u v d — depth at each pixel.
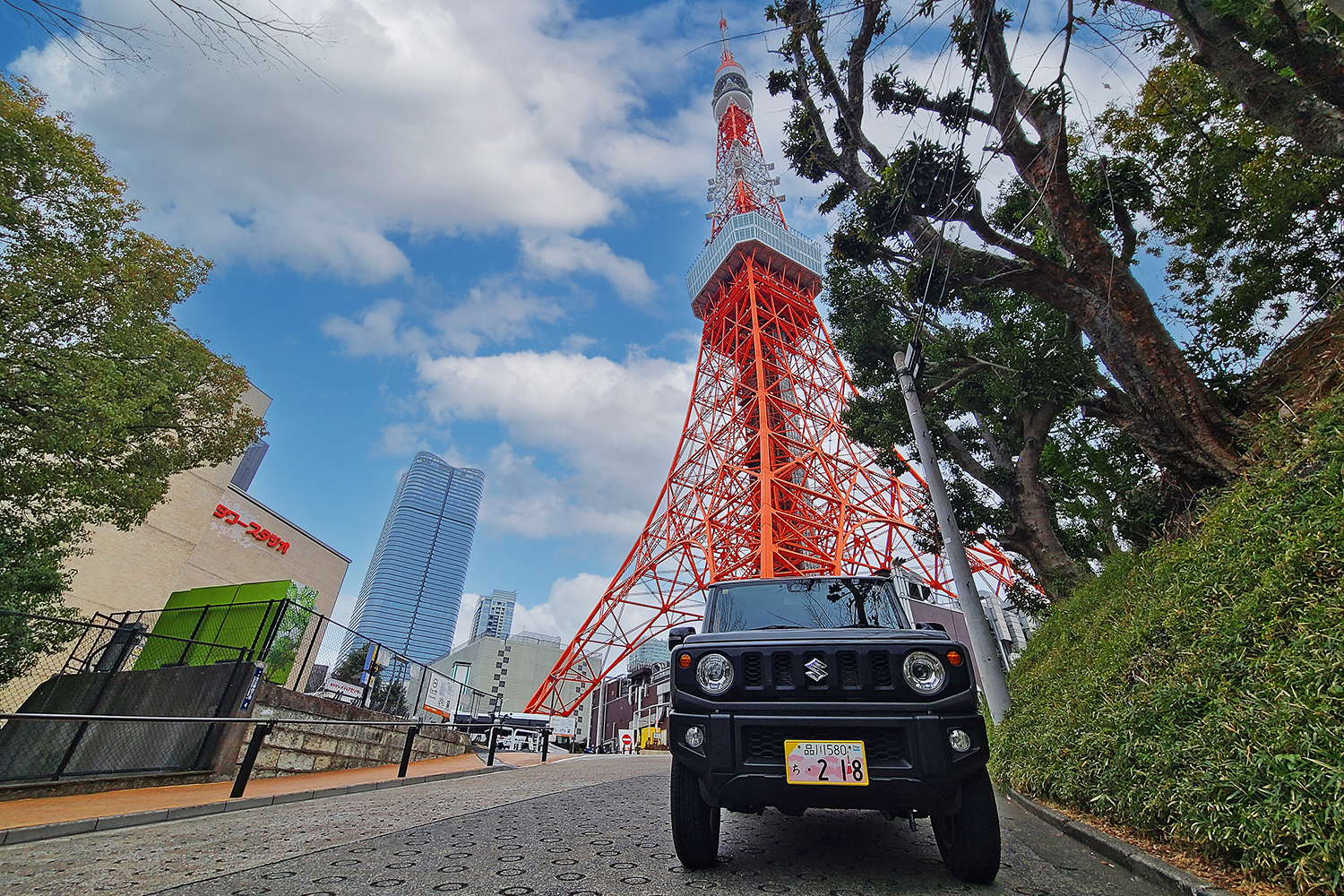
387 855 4.11
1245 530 5.04
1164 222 12.58
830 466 39.69
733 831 4.84
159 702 10.15
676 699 3.60
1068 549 14.70
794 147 12.80
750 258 51.41
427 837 4.71
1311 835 2.72
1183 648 4.70
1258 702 3.51
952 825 3.38
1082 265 8.71
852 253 11.85
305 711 10.62
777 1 11.10
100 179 12.00
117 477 12.35
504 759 15.45
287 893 3.25
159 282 13.21
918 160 9.53
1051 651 9.21
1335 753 2.83
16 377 10.18
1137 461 13.53
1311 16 7.99
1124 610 6.83
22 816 5.41
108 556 23.66
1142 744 4.30
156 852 4.24
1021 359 12.12
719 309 51.75
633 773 10.62
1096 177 9.33
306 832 4.95
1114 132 12.68
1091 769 4.88
